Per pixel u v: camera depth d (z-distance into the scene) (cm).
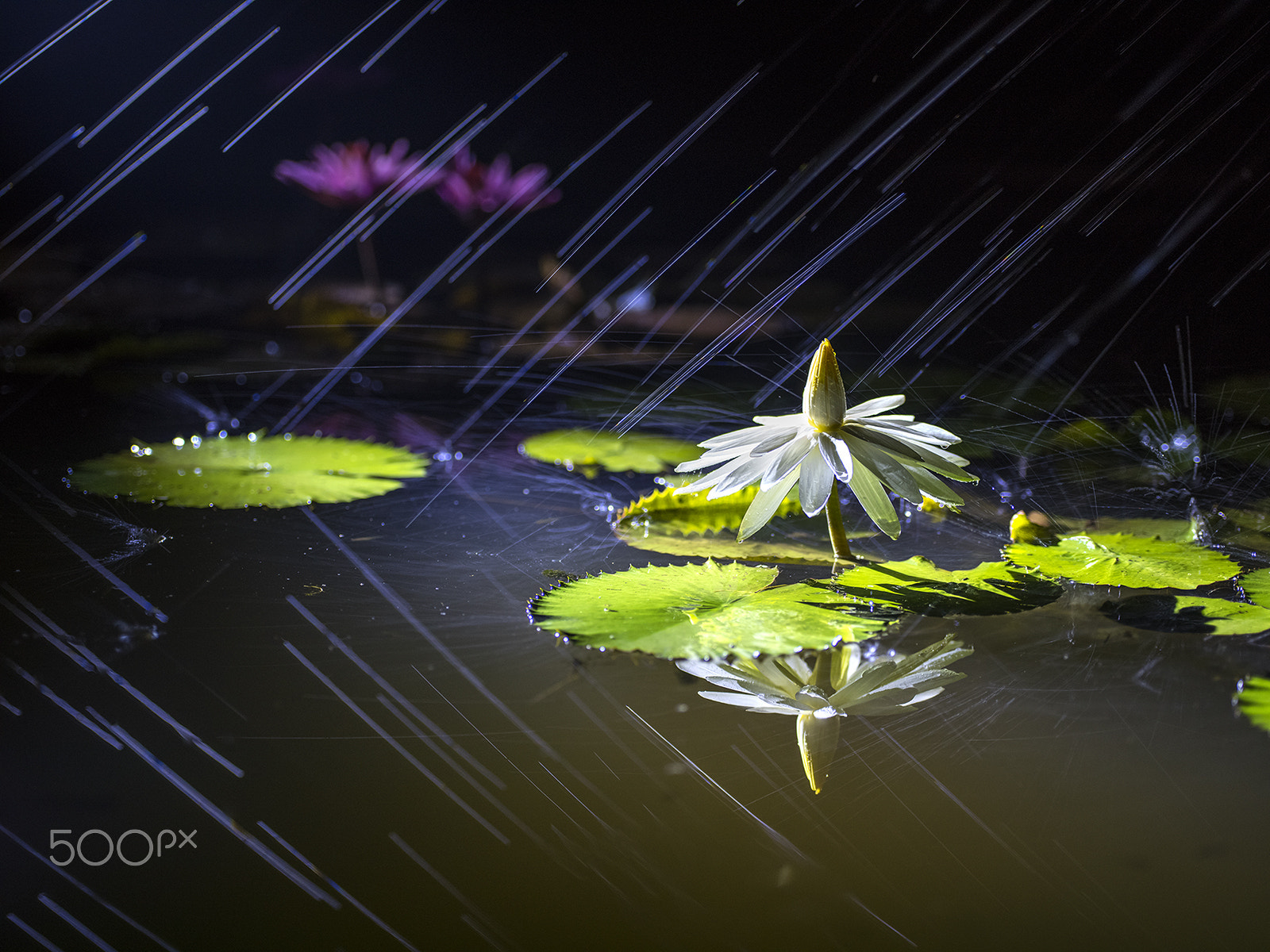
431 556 142
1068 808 122
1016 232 278
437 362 204
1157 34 350
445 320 244
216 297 274
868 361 187
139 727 126
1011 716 126
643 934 117
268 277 297
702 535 144
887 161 362
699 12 470
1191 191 289
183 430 166
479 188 250
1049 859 120
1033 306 218
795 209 332
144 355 210
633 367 196
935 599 133
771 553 141
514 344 220
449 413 172
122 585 138
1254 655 130
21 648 132
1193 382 170
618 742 126
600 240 323
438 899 119
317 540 144
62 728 126
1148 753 124
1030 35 370
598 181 397
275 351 217
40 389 180
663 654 129
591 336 225
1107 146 334
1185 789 122
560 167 416
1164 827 121
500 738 126
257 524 146
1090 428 160
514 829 121
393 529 146
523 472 157
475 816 122
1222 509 145
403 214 362
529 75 502
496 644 132
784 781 123
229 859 120
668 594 135
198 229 374
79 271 307
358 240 282
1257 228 255
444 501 150
